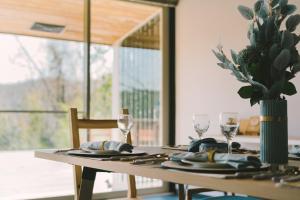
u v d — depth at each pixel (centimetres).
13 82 1038
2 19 637
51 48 1039
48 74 1041
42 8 586
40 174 625
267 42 106
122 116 149
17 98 1039
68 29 670
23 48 1039
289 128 355
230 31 404
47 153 148
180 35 459
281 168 98
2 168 668
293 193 69
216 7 419
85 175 165
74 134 180
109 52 722
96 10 536
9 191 493
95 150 135
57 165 710
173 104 463
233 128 121
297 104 348
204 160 102
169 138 461
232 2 402
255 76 106
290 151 142
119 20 540
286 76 106
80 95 1042
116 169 113
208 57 424
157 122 478
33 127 1015
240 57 106
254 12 112
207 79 425
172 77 465
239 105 391
